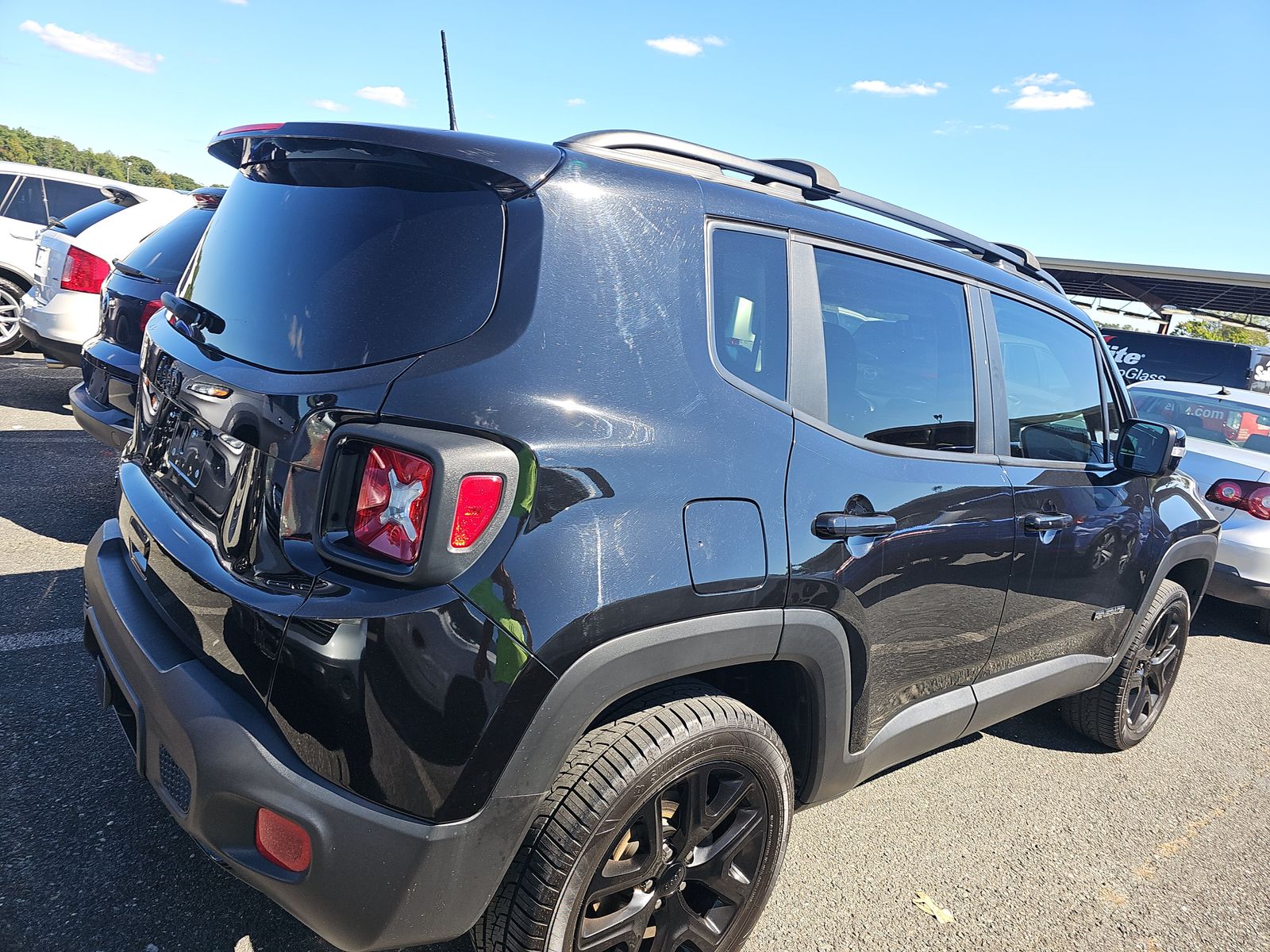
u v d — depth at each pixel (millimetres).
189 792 1565
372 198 1793
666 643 1690
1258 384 12828
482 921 1691
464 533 1482
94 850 2242
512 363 1597
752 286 2016
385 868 1483
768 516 1887
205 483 1837
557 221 1702
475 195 1710
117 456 5895
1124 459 3303
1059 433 3053
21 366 8547
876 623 2176
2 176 8688
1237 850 3113
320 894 1487
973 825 3062
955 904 2590
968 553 2449
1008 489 2635
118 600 1923
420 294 1640
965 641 2562
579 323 1684
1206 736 4109
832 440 2102
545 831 1637
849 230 2307
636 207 1824
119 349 4230
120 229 6562
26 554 4102
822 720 2100
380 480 1501
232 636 1603
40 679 3016
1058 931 2535
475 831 1527
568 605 1549
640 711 1790
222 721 1535
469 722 1488
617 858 1761
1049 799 3328
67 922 2000
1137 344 13281
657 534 1678
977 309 2691
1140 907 2703
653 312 1795
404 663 1460
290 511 1595
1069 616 3061
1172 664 3979
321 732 1478
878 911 2508
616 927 1762
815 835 2879
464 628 1479
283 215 1923
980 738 3838
